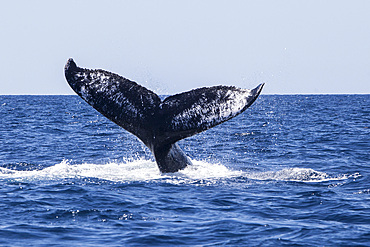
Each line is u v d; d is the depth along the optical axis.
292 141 96.12
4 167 62.78
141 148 85.19
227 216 39.19
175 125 45.16
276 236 34.41
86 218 38.50
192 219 38.47
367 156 73.50
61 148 84.44
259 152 79.06
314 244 32.81
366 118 170.38
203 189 47.00
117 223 37.41
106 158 71.88
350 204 42.50
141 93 46.44
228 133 113.19
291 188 48.19
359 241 33.31
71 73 45.44
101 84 45.66
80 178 51.12
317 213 40.09
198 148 84.75
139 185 48.00
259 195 45.44
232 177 51.94
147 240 33.72
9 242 32.97
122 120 45.66
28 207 40.97
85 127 134.12
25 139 100.44
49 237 34.12
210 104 44.03
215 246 32.56
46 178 51.31
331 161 68.31
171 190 46.41
